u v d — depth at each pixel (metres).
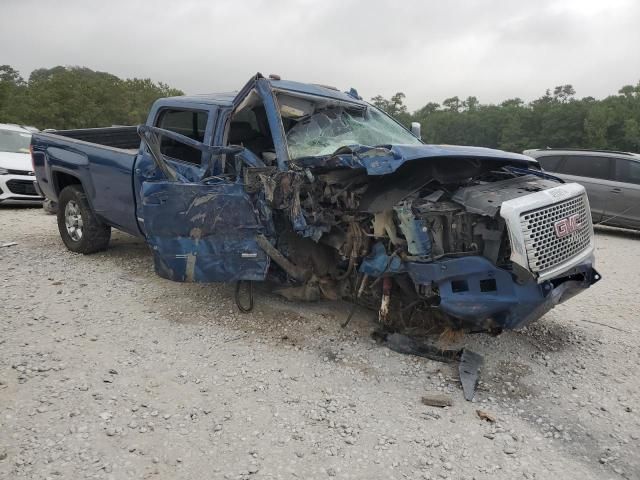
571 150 11.42
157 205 4.46
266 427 3.19
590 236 4.40
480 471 2.88
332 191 4.30
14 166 9.90
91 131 7.71
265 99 4.65
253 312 4.91
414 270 3.91
